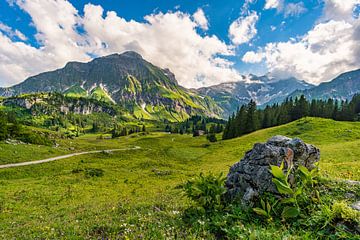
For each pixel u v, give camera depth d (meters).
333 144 50.00
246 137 88.38
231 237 5.81
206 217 7.29
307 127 77.12
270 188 7.40
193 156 73.06
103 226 7.69
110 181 33.69
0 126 73.31
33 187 27.92
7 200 21.14
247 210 7.08
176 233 6.37
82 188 28.09
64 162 56.56
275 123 110.31
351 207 6.45
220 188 7.99
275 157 7.91
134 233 6.61
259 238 5.35
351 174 13.69
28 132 87.56
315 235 5.59
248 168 8.52
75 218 10.73
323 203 6.98
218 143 93.94
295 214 6.35
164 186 25.27
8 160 53.31
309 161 8.75
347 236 5.22
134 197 18.53
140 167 50.91
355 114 115.69
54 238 7.05
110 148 110.06
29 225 10.57
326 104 122.62
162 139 156.38
